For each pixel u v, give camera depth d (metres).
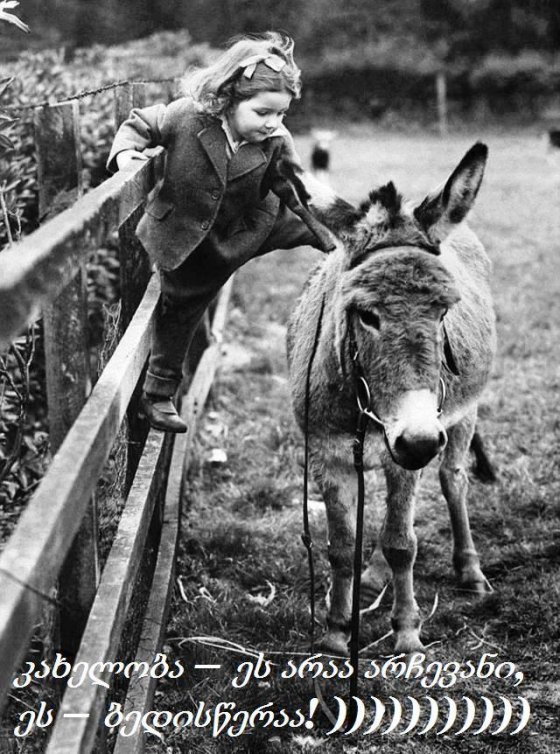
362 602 4.18
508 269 10.51
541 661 3.63
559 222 13.52
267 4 31.83
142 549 2.82
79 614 2.73
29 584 1.47
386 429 2.69
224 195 3.16
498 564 4.43
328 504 3.56
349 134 29.19
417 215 2.94
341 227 2.93
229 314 8.59
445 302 2.69
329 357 3.25
